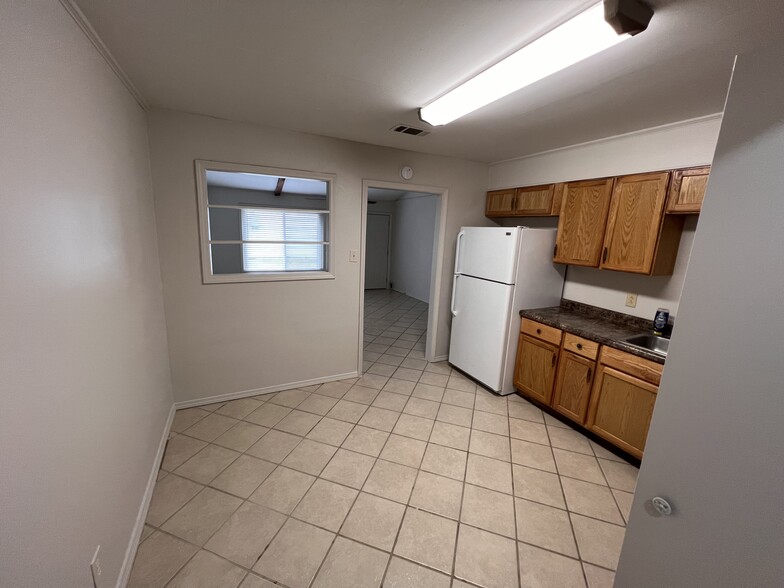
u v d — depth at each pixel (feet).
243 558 5.12
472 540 5.56
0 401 2.39
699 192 6.84
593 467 7.40
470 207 12.24
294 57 5.03
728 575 2.67
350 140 9.68
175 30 4.34
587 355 8.23
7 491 2.43
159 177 7.75
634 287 8.82
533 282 10.11
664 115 6.69
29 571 2.65
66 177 3.58
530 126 7.68
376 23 4.13
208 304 8.89
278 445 7.79
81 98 4.03
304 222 10.55
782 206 2.26
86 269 3.98
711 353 2.68
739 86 2.43
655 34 4.01
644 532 3.27
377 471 7.07
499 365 10.19
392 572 5.00
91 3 3.76
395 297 24.71
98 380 4.17
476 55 4.82
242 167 8.45
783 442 2.30
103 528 4.11
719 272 2.60
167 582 4.74
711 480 2.73
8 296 2.54
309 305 10.23
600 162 8.65
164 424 7.84
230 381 9.59
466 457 7.60
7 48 2.64
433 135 8.77
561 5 3.68
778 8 3.46
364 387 10.79
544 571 5.10
